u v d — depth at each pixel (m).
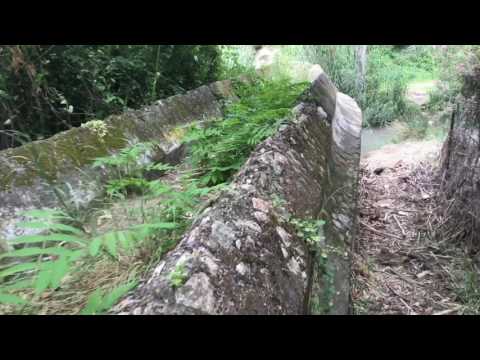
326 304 2.15
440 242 3.65
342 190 3.54
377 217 4.35
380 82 9.44
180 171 3.52
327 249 2.51
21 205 2.42
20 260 2.04
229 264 1.62
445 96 6.85
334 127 4.82
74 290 1.87
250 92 5.09
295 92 4.20
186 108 4.68
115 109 4.25
